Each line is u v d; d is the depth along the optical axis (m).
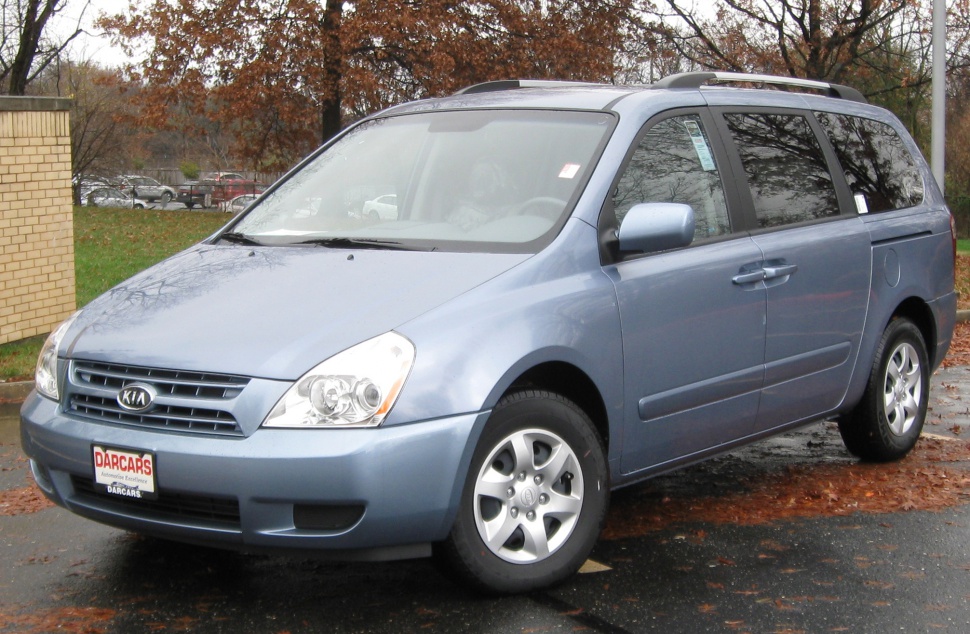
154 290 4.18
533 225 4.21
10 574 4.20
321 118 32.06
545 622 3.66
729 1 26.38
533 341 3.78
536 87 5.30
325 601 3.88
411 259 4.07
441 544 3.70
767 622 3.67
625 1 28.52
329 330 3.59
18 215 9.53
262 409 3.43
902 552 4.42
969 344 10.84
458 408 3.55
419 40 28.08
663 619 3.69
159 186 57.16
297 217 4.79
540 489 3.90
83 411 3.79
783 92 5.65
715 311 4.57
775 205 5.10
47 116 9.71
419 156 4.84
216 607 3.83
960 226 35.09
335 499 3.39
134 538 4.65
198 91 28.47
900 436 5.91
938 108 15.11
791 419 5.17
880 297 5.61
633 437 4.28
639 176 4.50
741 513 4.97
